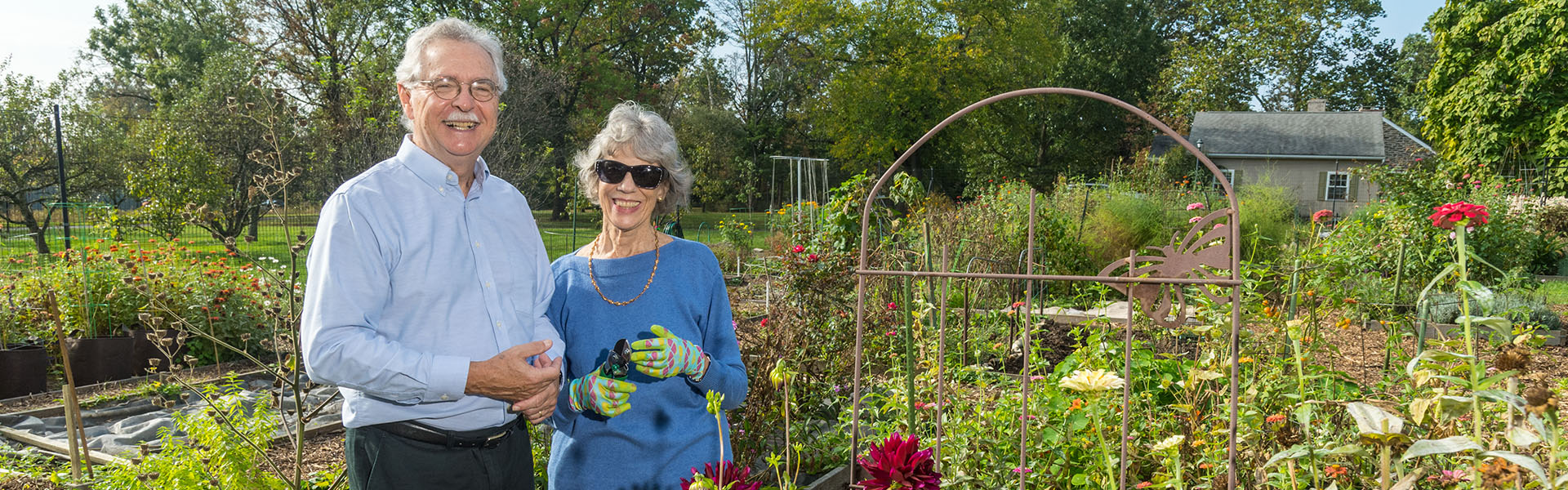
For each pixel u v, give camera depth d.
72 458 3.17
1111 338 3.59
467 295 1.61
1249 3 34.78
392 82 10.94
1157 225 9.77
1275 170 28.19
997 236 7.92
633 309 1.93
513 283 1.71
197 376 5.70
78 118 19.03
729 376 1.89
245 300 6.45
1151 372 3.21
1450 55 17.45
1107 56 32.38
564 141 26.09
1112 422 2.58
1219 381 2.52
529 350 1.56
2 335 5.93
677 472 1.86
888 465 1.58
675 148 2.01
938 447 1.95
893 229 5.21
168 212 8.04
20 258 7.53
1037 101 28.92
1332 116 29.19
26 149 18.25
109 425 4.66
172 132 15.34
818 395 3.57
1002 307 6.09
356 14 19.94
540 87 18.88
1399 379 2.81
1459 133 17.16
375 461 1.60
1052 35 28.45
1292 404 2.47
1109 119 32.09
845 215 5.27
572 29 28.00
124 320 6.30
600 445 1.88
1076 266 8.75
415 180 1.58
